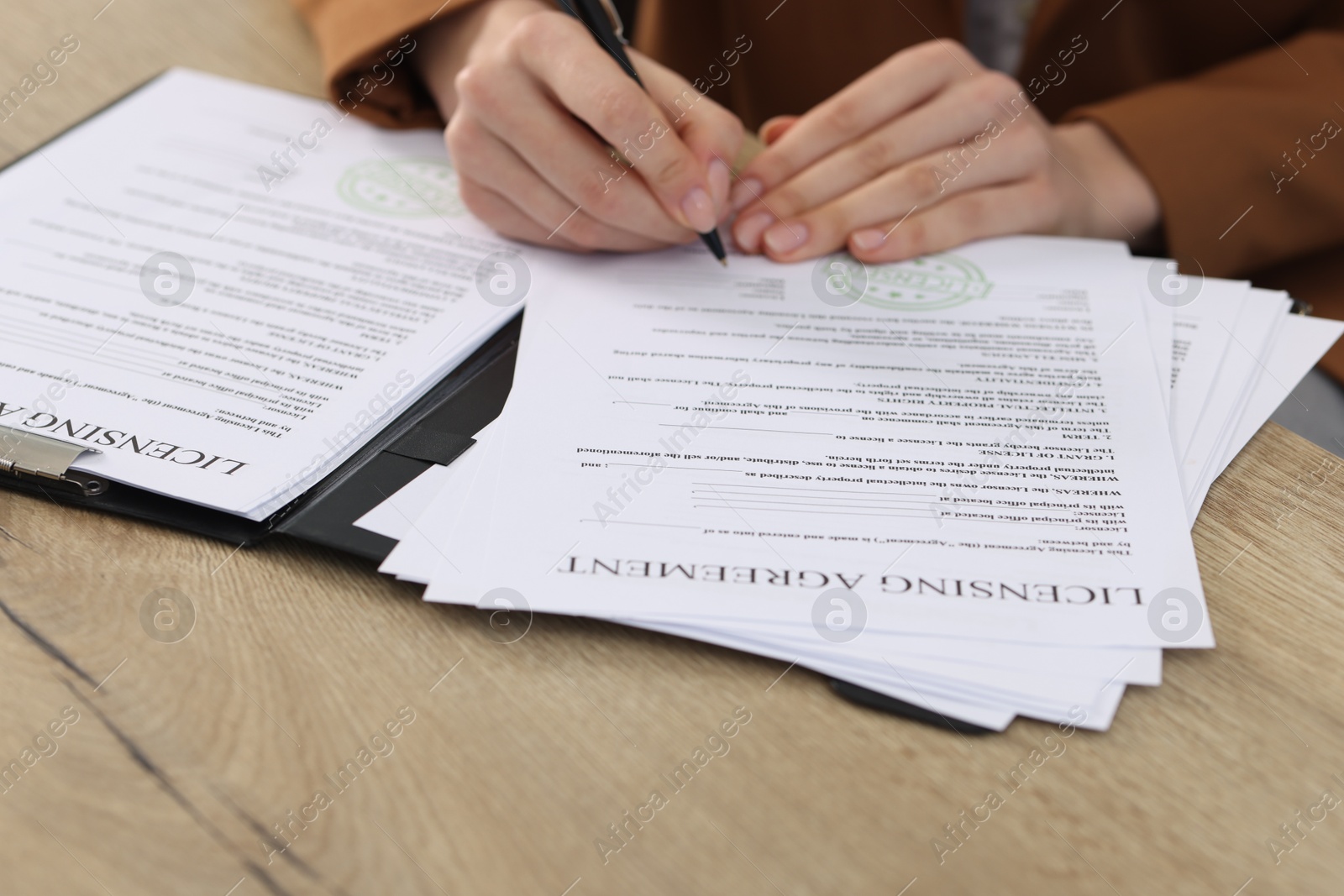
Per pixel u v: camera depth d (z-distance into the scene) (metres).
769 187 0.65
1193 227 0.72
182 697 0.35
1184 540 0.41
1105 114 0.76
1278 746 0.35
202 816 0.32
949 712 0.35
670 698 0.36
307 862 0.31
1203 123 0.73
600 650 0.37
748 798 0.33
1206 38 0.90
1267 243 0.73
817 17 0.95
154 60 0.78
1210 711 0.36
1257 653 0.38
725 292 0.58
